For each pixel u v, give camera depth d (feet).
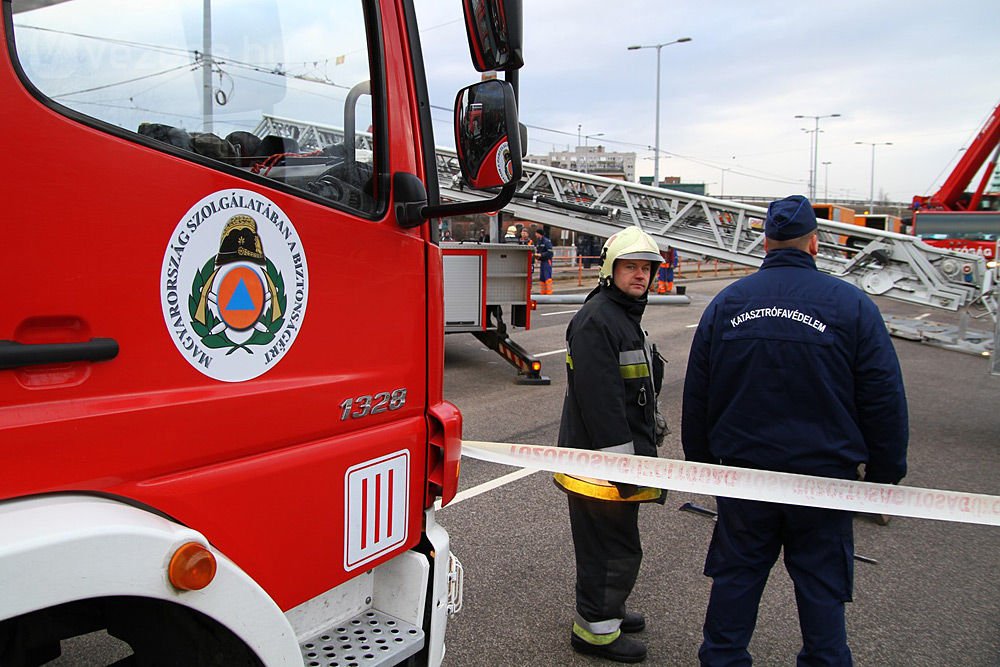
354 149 6.25
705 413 8.94
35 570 3.67
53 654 5.70
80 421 4.23
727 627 8.27
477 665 10.05
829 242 28.96
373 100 6.27
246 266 5.13
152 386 4.61
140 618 5.19
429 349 6.86
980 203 67.62
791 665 10.30
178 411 4.71
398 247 6.42
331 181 6.02
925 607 12.05
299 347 5.57
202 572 4.35
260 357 5.27
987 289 24.30
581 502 9.70
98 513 4.06
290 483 5.48
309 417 5.62
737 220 31.63
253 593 4.78
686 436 9.20
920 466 19.54
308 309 5.62
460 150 6.28
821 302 7.92
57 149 4.17
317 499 5.71
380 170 6.30
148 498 4.58
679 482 8.43
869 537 14.94
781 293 8.13
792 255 8.29
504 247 28.58
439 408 6.99
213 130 5.56
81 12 4.51
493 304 28.63
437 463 6.93
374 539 6.29
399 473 6.51
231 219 5.02
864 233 26.45
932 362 35.53
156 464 4.61
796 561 8.07
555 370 31.94
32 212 4.07
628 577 9.94
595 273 88.74
